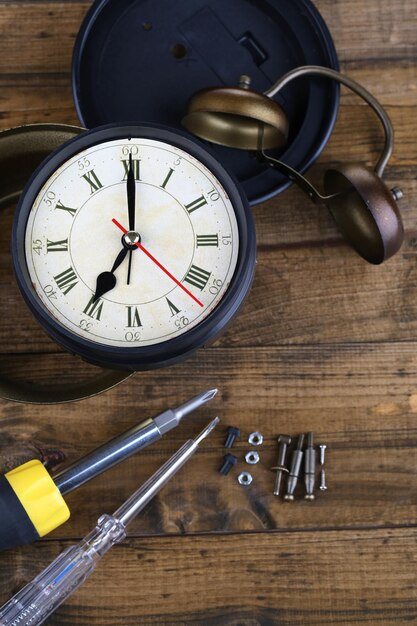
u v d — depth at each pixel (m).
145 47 0.52
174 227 0.44
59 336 0.44
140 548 0.49
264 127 0.49
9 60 0.52
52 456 0.50
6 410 0.50
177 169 0.45
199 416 0.50
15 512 0.45
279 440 0.50
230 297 0.43
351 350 0.51
